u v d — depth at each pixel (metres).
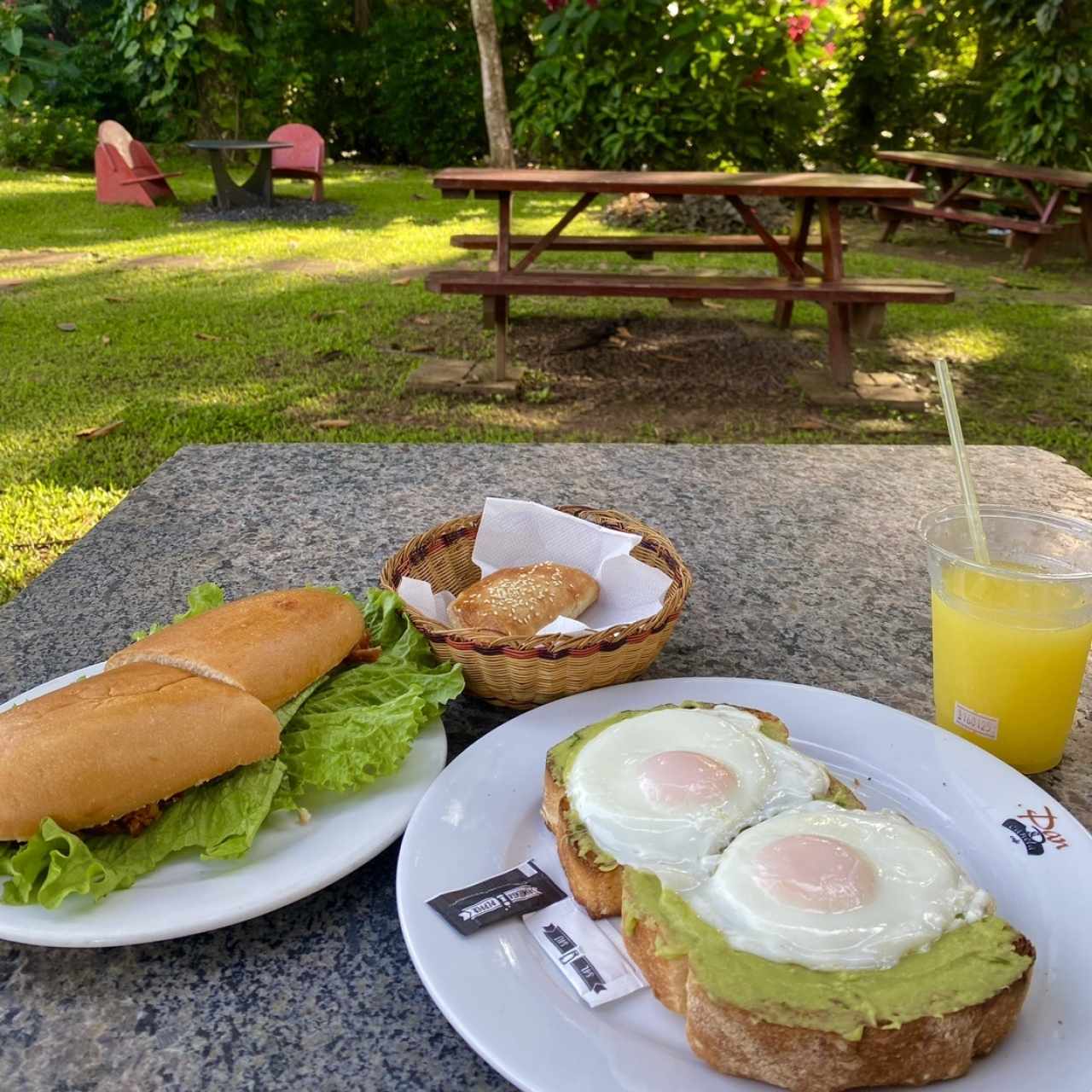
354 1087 0.91
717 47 10.29
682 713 1.17
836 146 12.15
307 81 15.44
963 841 1.12
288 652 1.25
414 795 1.19
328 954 1.05
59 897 0.98
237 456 2.59
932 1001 0.82
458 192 5.57
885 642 1.68
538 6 15.02
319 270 8.44
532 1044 0.86
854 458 2.61
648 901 0.93
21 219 10.45
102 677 1.18
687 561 1.98
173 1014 0.98
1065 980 0.94
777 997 0.82
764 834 0.97
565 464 2.53
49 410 5.24
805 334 7.05
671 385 5.92
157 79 13.66
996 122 10.75
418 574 1.66
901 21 11.52
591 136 11.03
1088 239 9.60
